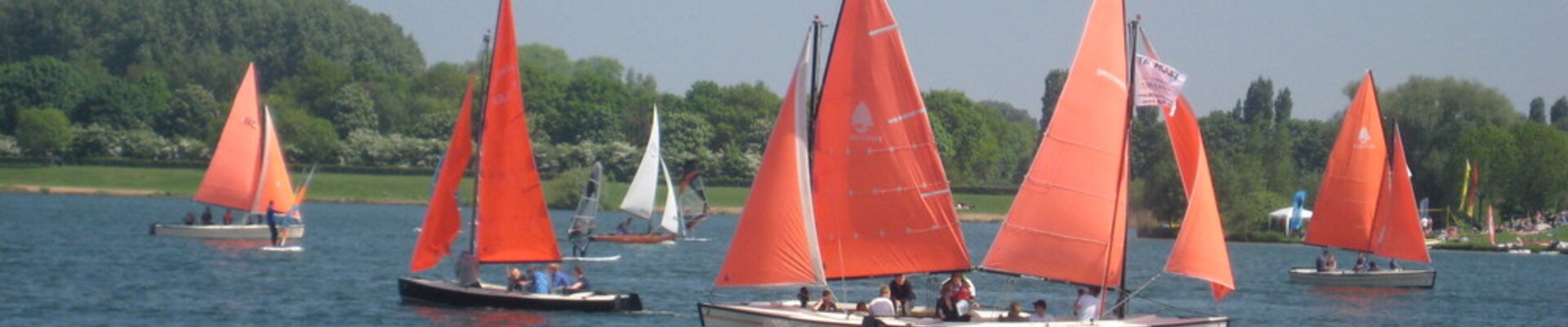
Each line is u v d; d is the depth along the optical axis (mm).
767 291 99000
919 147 68562
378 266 114250
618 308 80938
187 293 89000
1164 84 67625
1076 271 66625
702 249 152125
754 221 67688
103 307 81625
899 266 68500
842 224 68125
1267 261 156125
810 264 67188
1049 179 67062
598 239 158250
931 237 68625
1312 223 117750
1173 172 193125
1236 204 195625
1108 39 66438
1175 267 69562
